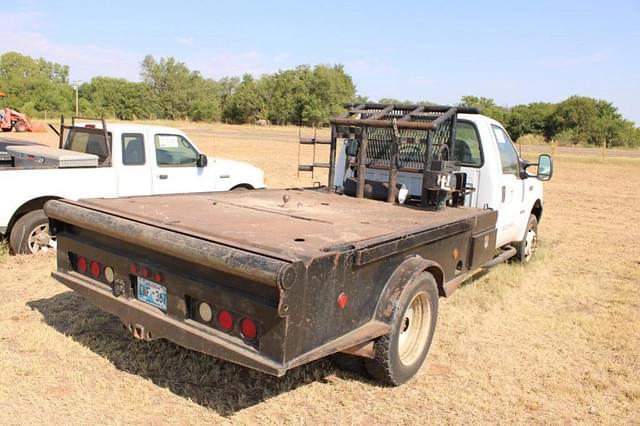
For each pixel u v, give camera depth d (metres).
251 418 3.48
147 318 3.46
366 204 5.35
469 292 6.27
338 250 3.16
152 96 86.56
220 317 3.13
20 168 6.82
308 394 3.82
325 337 3.16
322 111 80.75
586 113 63.00
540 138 61.84
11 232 6.88
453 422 3.59
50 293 5.65
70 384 3.79
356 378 4.11
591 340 5.07
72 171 7.15
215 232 3.41
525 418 3.69
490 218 5.40
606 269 7.88
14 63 93.75
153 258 3.51
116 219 3.67
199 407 3.58
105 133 7.62
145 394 3.68
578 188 19.33
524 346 4.87
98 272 3.93
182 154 8.51
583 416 3.75
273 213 4.38
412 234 3.86
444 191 5.24
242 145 33.97
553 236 10.39
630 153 43.62
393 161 5.52
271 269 2.74
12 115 37.00
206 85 90.44
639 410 3.86
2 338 4.47
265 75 88.50
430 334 4.23
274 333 2.87
